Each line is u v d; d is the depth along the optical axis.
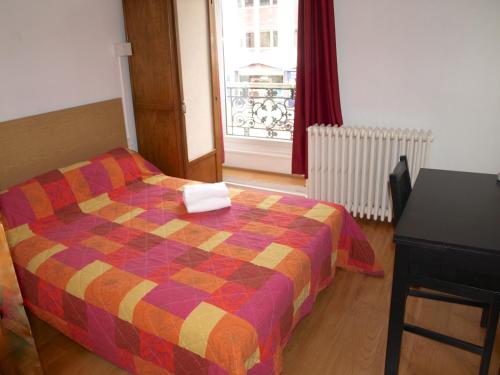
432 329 2.28
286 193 4.12
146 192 2.94
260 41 4.34
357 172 3.40
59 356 2.14
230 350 1.56
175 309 1.73
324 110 3.64
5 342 1.79
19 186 2.60
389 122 3.54
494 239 1.56
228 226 2.40
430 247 1.57
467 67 3.15
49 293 2.07
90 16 3.15
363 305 2.48
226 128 4.86
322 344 2.19
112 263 2.08
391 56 3.37
